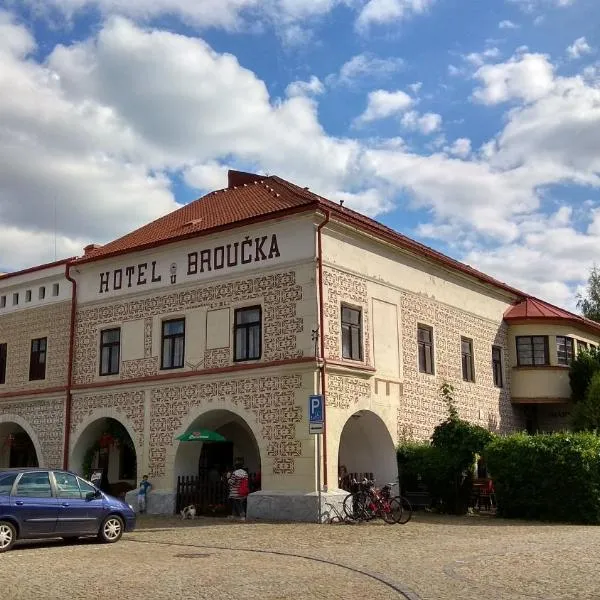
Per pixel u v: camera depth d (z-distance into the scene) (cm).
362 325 2322
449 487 2294
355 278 2320
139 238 2750
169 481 2341
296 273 2189
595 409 2845
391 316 2480
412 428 2497
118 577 1113
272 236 2262
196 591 1003
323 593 984
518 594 963
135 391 2489
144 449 2420
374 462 2430
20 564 1245
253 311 2275
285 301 2197
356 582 1062
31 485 1477
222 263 2358
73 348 2712
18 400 2850
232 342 2280
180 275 2455
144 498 2353
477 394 2941
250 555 1366
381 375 2369
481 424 2936
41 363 2830
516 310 3309
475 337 2998
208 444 2652
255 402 2188
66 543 1571
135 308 2559
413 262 2647
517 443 2173
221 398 2266
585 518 2025
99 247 2959
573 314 3484
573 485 2050
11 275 2997
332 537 1653
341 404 2169
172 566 1225
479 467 2644
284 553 1388
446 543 1530
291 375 2131
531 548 1425
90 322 2688
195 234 2398
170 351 2448
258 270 2269
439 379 2698
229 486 2162
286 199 2414
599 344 3619
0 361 2980
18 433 2911
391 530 1806
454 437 2319
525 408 3303
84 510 1533
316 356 2097
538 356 3244
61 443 2662
